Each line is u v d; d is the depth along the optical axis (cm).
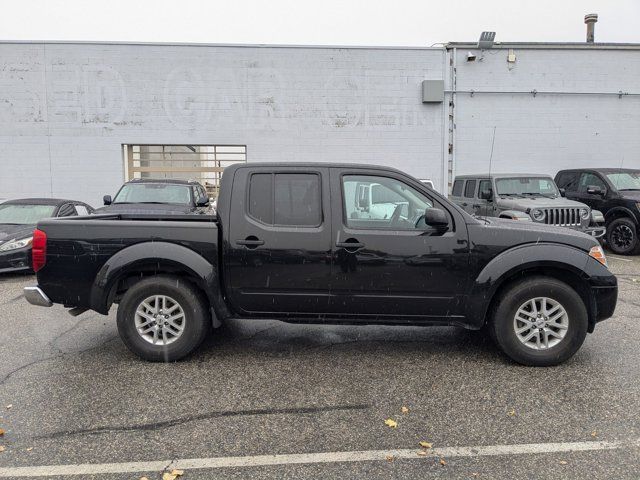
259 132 1506
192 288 462
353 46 1498
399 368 452
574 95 1545
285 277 454
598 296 449
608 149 1567
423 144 1538
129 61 1460
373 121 1523
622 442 322
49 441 324
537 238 451
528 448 316
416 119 1530
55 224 460
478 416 359
